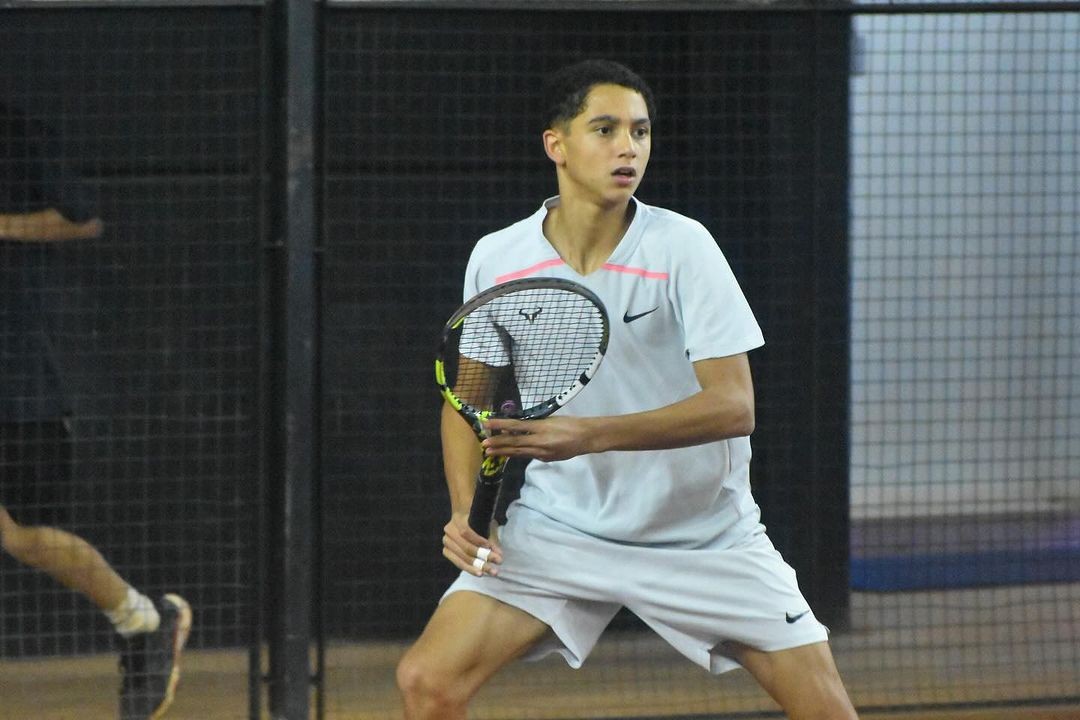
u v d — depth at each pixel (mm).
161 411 16609
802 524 17359
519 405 9094
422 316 17422
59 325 16250
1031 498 20375
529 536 9211
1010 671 16156
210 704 14500
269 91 12562
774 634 9117
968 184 19266
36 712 14195
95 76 16250
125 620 13352
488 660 9133
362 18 16766
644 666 16500
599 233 9000
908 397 19797
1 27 15984
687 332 8836
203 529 16766
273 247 12523
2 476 14852
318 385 12773
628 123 8695
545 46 17250
